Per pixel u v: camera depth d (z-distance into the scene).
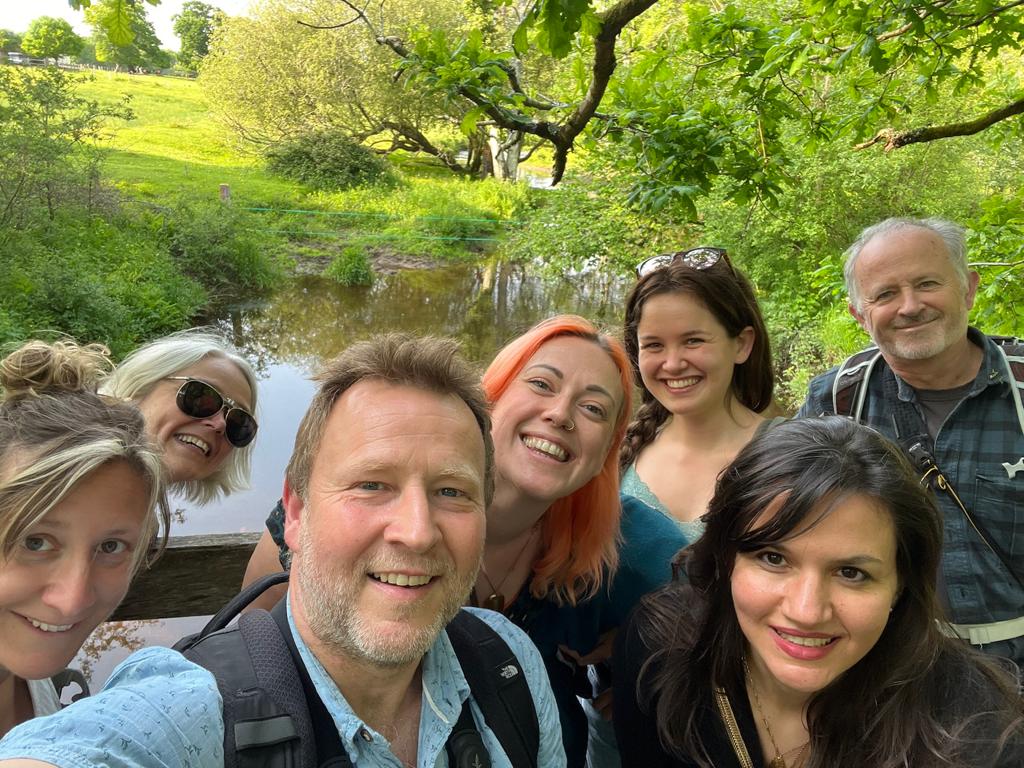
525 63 18.67
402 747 1.07
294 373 10.98
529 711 1.15
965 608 2.07
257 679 0.93
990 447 2.12
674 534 1.81
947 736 1.18
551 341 1.60
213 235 15.27
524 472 1.53
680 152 3.51
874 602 1.14
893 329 2.24
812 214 11.08
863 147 4.54
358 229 21.50
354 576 0.97
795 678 1.17
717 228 11.77
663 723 1.35
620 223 11.98
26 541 1.15
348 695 1.02
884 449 1.19
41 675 1.21
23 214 12.27
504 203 24.20
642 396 2.46
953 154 11.27
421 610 0.98
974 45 3.87
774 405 2.55
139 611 2.00
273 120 28.12
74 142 15.03
